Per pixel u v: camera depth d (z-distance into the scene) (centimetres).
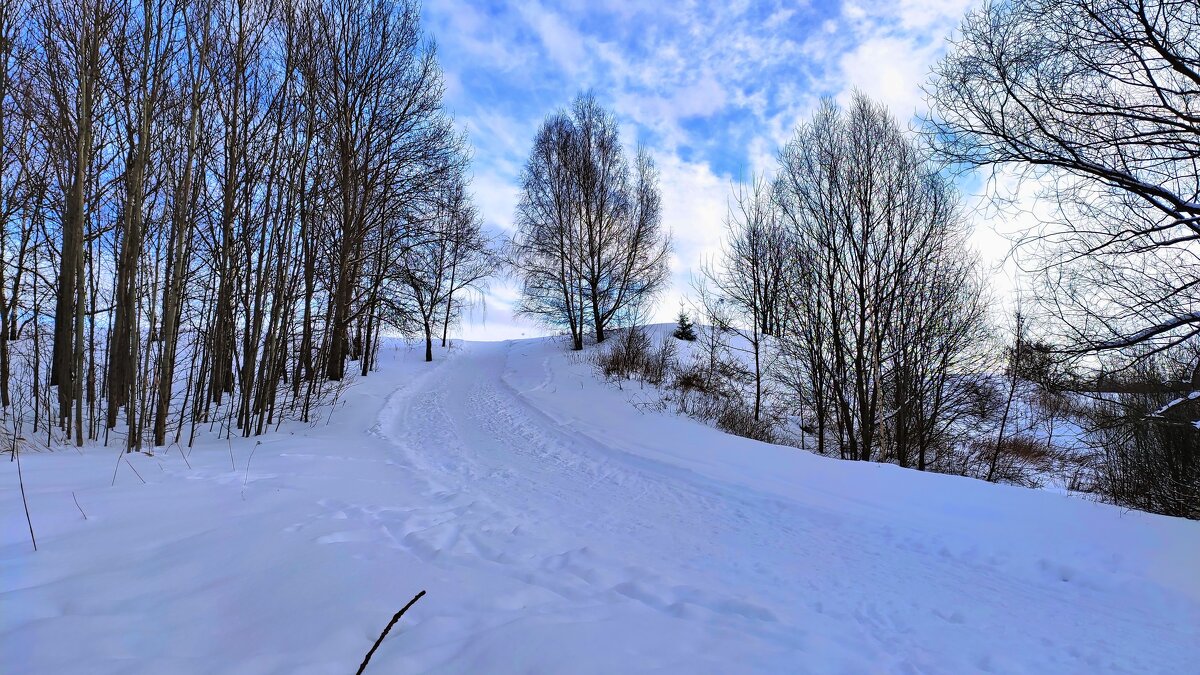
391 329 2300
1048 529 527
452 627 242
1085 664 313
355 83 1370
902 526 557
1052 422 1318
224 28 858
